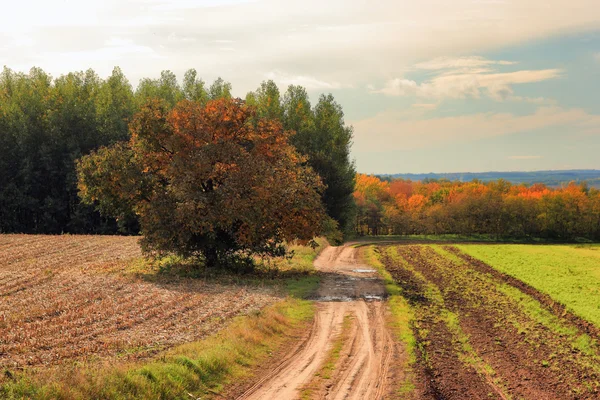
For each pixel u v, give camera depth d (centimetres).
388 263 5322
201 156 3675
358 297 3275
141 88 8656
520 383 1700
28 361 1560
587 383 1703
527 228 12731
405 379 1709
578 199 12756
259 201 3744
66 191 7262
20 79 8100
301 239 4119
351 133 8606
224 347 1842
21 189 7012
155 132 3862
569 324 2581
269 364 1852
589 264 5303
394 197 16550
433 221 12862
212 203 3672
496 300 3225
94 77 8338
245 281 3578
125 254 4519
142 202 4041
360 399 1514
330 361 1909
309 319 2639
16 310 2297
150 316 2334
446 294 3450
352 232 10931
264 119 4206
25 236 5550
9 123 7169
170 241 3722
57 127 7112
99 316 2267
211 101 4088
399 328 2456
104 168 3897
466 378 1744
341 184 8231
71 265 3856
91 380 1294
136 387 1344
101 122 7538
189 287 3169
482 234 12950
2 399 1141
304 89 8544
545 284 3859
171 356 1642
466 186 17162
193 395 1445
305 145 8244
